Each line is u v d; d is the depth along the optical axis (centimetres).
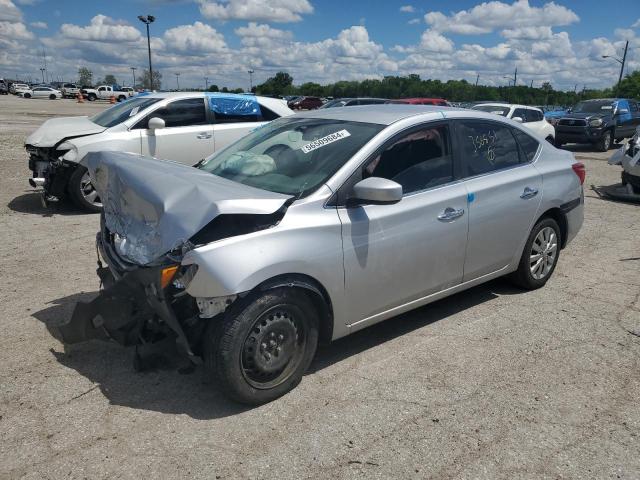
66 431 306
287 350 336
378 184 337
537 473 277
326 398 340
